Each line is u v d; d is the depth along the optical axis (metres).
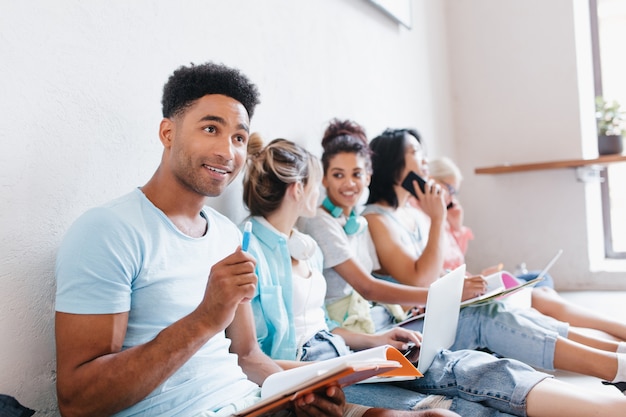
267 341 1.28
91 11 1.09
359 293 1.57
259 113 1.62
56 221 1.01
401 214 1.99
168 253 0.96
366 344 1.42
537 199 3.06
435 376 1.21
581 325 1.82
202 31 1.41
